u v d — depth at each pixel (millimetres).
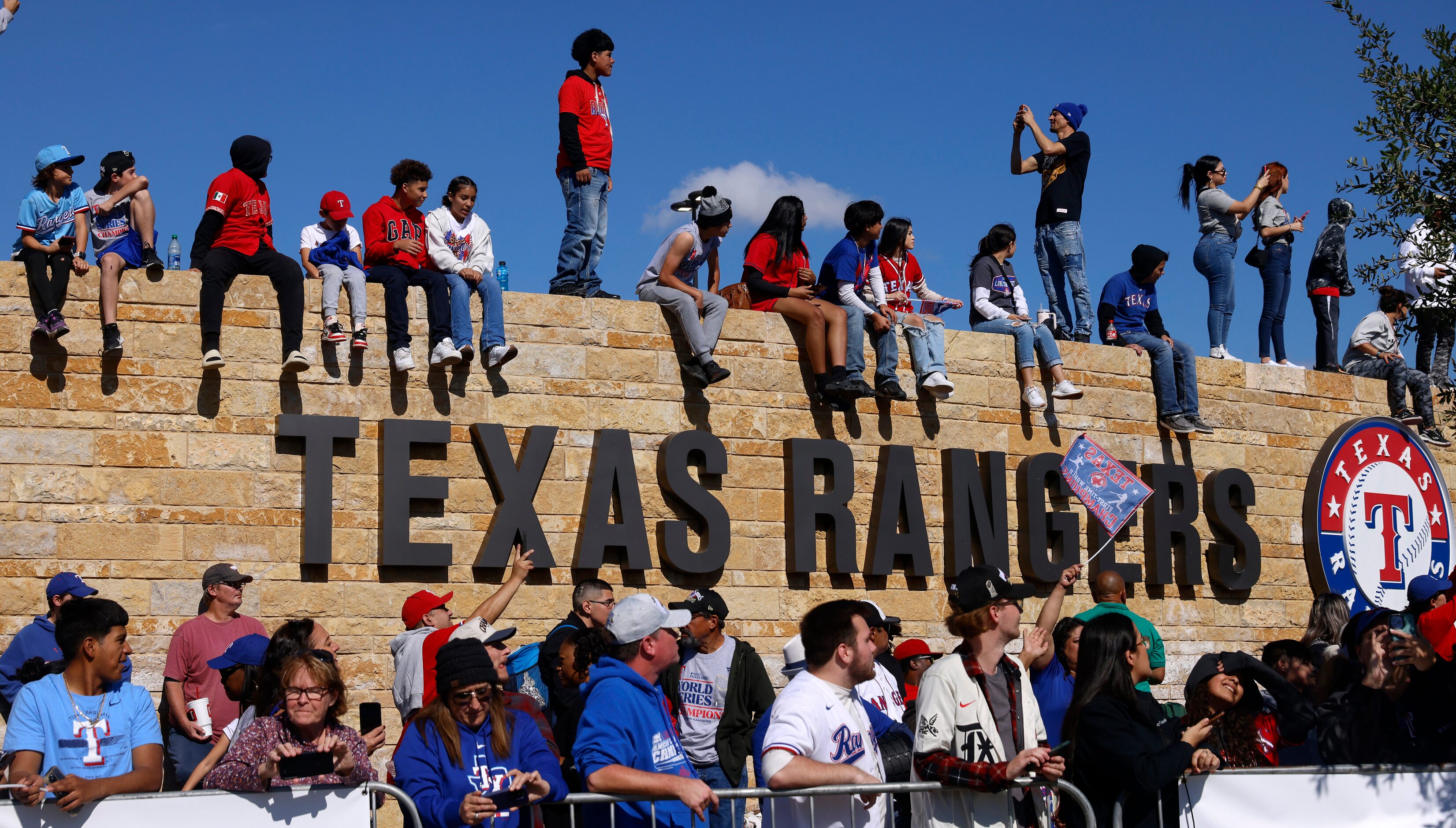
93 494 9508
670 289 11281
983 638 6270
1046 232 13750
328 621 9961
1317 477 14133
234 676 7344
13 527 9281
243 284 10047
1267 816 6250
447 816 5645
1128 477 10555
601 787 5680
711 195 11414
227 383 9930
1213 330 14320
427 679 8148
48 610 9281
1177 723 6664
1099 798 6031
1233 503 13680
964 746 6008
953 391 12078
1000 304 13070
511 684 8297
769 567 11445
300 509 10008
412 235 10516
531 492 10516
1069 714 6145
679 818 6070
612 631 6258
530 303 10945
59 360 9555
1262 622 13734
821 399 11820
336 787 5707
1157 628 13070
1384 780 6457
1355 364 15492
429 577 10289
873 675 7891
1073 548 12641
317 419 9984
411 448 10383
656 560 11070
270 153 10234
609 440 10844
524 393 10820
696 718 8102
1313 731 8016
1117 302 13656
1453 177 8828
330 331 10055
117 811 5473
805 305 11688
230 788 5770
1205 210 14414
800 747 5797
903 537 11812
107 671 6113
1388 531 14508
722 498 11367
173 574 9609
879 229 11852
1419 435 15133
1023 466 12594
